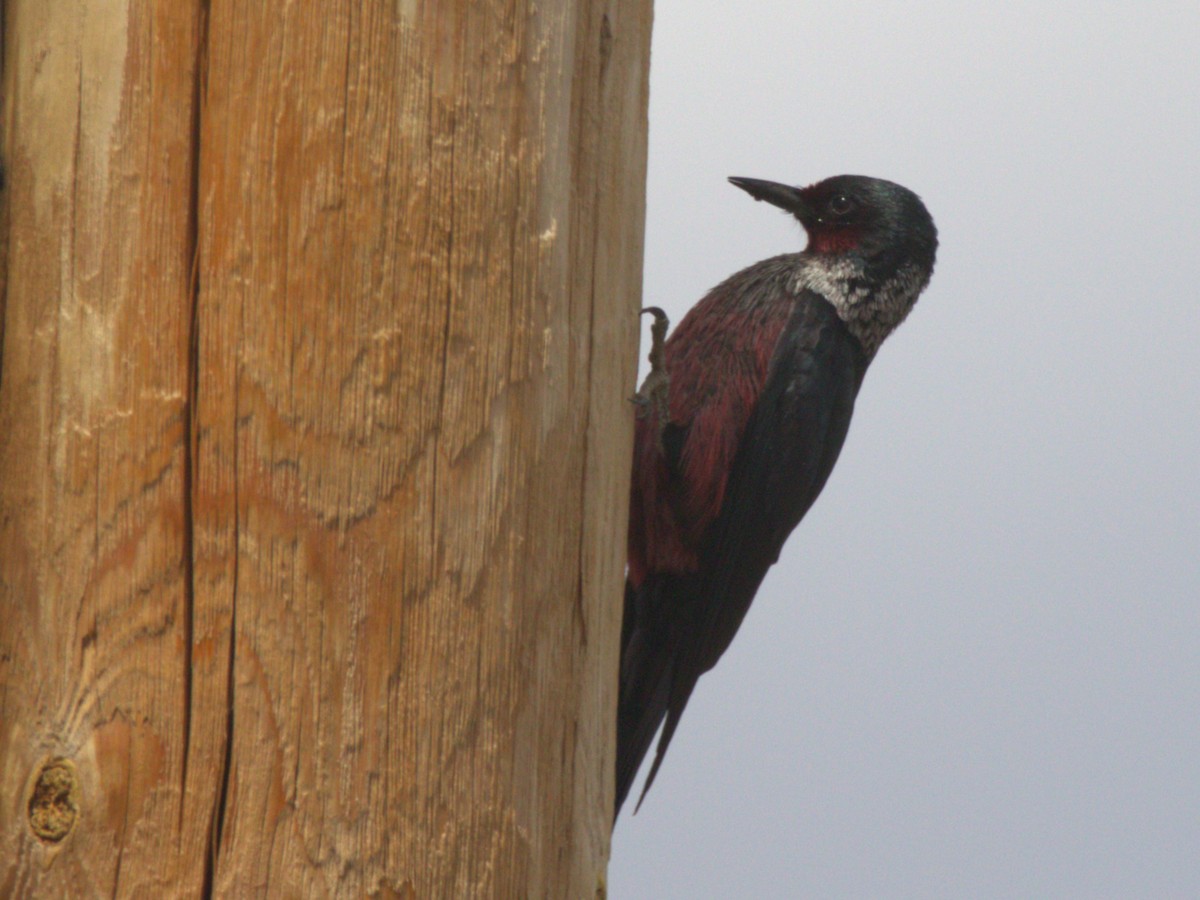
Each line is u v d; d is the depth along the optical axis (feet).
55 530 12.73
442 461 13.43
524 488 14.05
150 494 12.64
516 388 13.96
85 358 12.77
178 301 12.72
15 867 12.37
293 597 12.78
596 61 15.17
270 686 12.69
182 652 12.60
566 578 14.74
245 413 12.72
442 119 13.34
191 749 12.55
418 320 13.26
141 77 12.68
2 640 12.73
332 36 12.83
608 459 15.75
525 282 14.03
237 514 12.71
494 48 13.71
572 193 14.79
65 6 12.86
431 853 13.24
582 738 15.07
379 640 13.08
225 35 12.68
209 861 12.51
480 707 13.61
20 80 13.03
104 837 12.40
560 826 14.62
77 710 12.56
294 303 12.82
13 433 12.89
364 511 13.04
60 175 12.85
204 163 12.71
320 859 12.73
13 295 12.98
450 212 13.41
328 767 12.82
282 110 12.75
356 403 13.01
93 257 12.77
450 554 13.47
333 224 12.89
